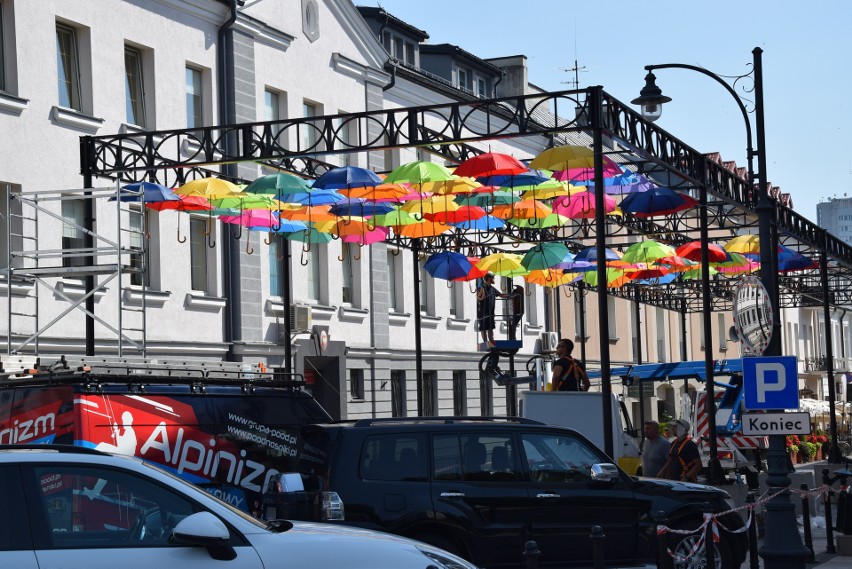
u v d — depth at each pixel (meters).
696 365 49.03
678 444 30.47
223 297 45.44
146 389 18.31
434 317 61.78
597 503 20.09
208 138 32.22
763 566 24.55
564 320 76.31
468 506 19.09
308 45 51.22
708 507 20.23
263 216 38.88
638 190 39.69
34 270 31.36
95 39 39.53
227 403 19.17
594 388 66.50
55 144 37.69
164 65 42.66
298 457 19.23
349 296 54.97
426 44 66.12
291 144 49.62
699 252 45.19
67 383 17.78
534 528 19.56
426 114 60.84
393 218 40.00
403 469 18.95
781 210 45.12
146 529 10.96
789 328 121.31
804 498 26.86
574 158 29.88
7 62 36.38
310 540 11.44
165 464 18.22
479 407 66.00
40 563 10.46
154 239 42.09
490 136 29.36
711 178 36.00
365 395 54.81
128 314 40.28
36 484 10.80
